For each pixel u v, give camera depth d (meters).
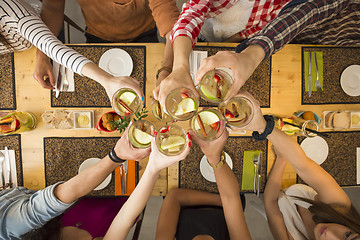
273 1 1.05
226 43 1.42
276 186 1.39
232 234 1.16
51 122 1.41
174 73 0.72
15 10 0.99
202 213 1.40
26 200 1.11
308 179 1.12
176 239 1.33
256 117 0.96
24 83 1.44
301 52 1.46
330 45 1.46
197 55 1.41
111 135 1.47
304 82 1.48
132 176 1.48
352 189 2.10
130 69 1.43
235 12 1.12
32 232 1.03
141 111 1.39
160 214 1.38
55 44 1.00
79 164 1.48
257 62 0.71
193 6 0.90
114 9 1.36
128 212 0.98
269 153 1.49
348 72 1.47
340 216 0.86
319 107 1.50
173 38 0.84
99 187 1.45
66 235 1.29
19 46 1.30
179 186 1.51
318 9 0.86
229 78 0.68
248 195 2.18
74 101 1.45
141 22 1.52
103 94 1.45
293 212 1.11
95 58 1.44
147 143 0.95
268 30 0.75
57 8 1.33
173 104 0.70
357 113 1.45
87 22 1.51
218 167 1.16
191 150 1.48
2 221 1.02
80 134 1.47
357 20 1.11
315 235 0.88
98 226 1.37
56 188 1.04
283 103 1.49
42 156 1.47
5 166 1.45
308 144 1.47
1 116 1.43
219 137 0.93
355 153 1.52
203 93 0.69
